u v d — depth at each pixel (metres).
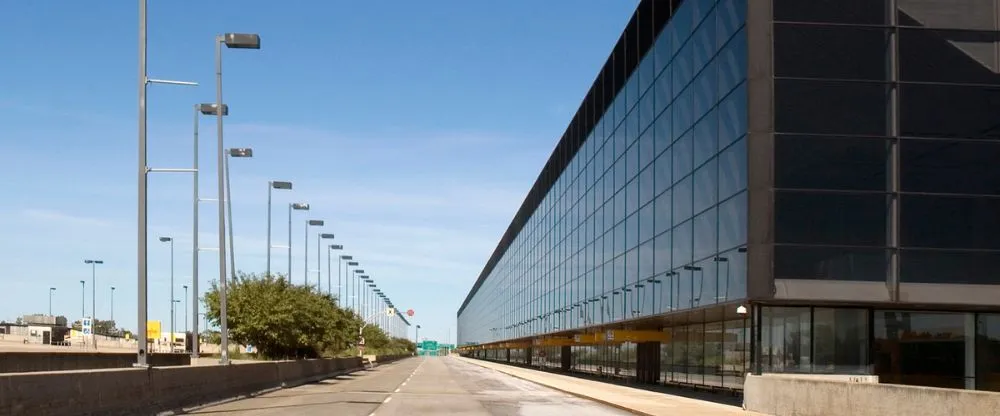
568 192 57.50
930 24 24.97
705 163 28.73
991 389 25.95
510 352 130.62
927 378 25.91
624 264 40.19
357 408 25.81
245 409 24.95
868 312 25.84
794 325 26.05
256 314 49.41
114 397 18.98
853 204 24.56
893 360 25.91
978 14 24.97
